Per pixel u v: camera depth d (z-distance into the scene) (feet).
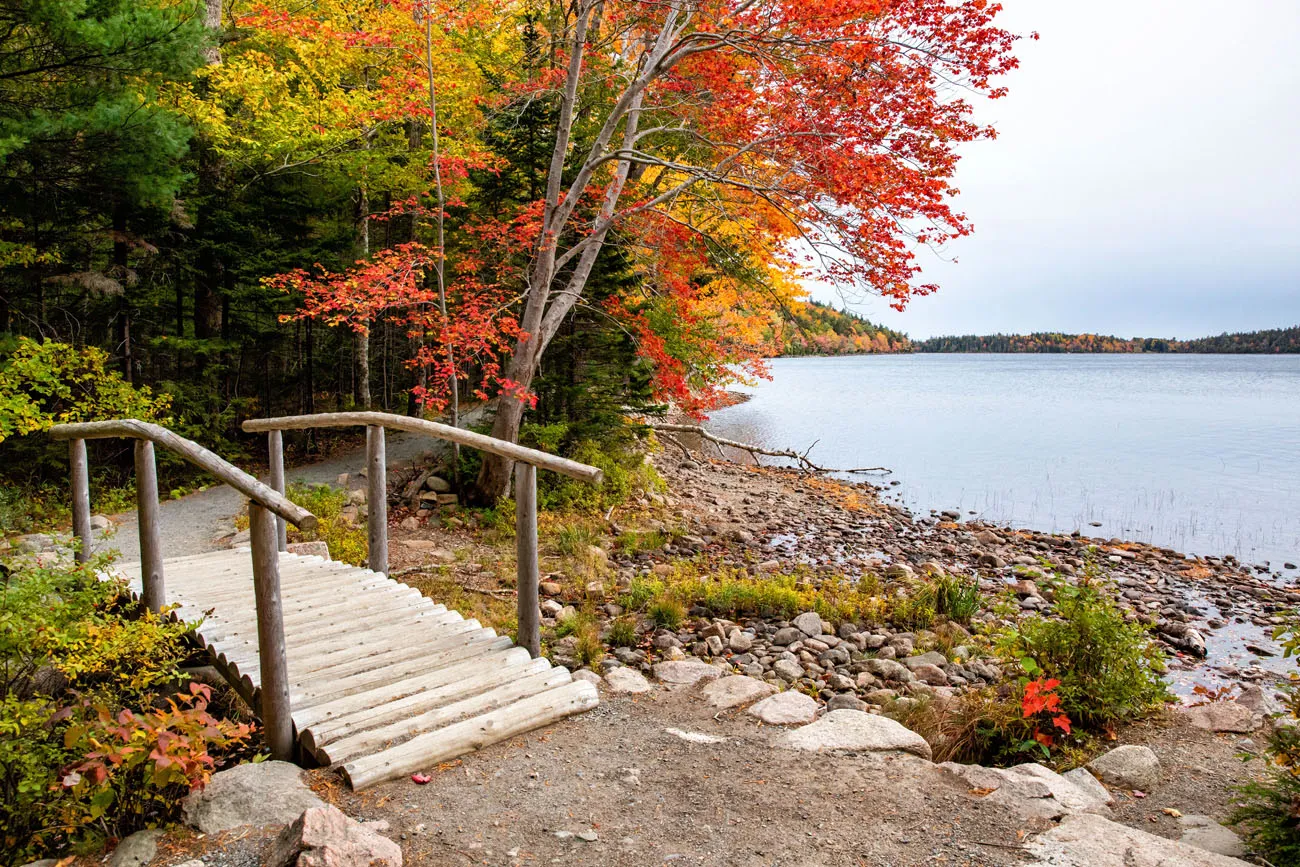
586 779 11.03
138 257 40.50
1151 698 15.55
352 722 12.01
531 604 15.65
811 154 30.45
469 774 11.14
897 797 10.48
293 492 35.24
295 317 39.60
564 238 43.27
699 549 35.99
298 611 17.10
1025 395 151.94
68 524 31.45
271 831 9.25
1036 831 9.52
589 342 43.68
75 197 33.96
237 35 43.24
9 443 34.60
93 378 31.07
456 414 37.83
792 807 10.20
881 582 31.55
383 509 20.66
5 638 11.19
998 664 21.93
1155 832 10.57
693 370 45.52
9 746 9.78
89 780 9.44
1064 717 13.94
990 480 61.36
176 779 9.53
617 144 43.52
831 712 13.64
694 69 33.88
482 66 44.11
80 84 29.91
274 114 42.04
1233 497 55.11
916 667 21.50
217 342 41.86
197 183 40.88
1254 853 9.72
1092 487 58.59
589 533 35.42
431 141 45.52
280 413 57.26
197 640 15.01
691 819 9.90
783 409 117.91
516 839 9.40
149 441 15.64
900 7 27.96
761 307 50.78
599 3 34.63
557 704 13.38
